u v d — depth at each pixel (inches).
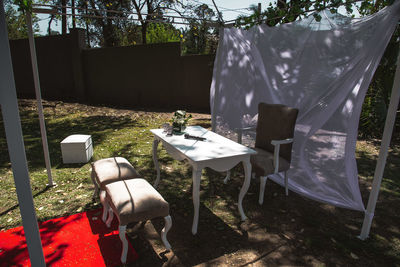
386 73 205.8
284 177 153.6
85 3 597.0
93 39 855.7
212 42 447.2
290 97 148.5
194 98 423.2
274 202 137.9
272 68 156.3
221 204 135.0
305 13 136.7
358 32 114.7
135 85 461.7
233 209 130.7
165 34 509.4
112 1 588.4
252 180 164.1
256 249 102.3
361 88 114.4
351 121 119.6
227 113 194.7
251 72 174.4
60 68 516.1
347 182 126.7
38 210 123.0
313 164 136.9
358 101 116.3
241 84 181.6
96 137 247.1
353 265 94.7
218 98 197.6
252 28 166.6
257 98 172.9
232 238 108.7
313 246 104.3
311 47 133.5
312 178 138.9
